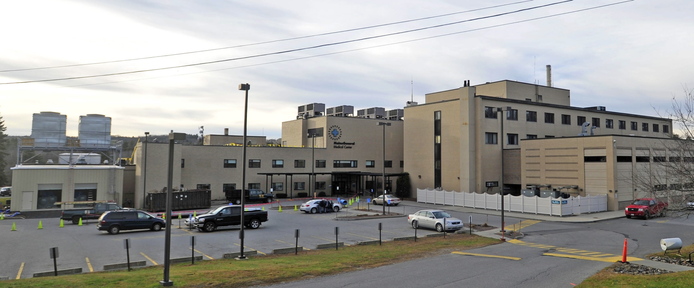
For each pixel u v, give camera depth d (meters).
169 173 13.52
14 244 24.95
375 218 39.06
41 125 50.41
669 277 13.25
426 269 16.64
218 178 60.47
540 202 41.81
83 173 48.09
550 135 60.69
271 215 41.44
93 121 52.72
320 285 13.80
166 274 13.16
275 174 63.50
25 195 45.34
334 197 67.38
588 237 27.78
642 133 73.38
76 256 21.17
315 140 73.06
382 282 14.27
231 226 33.66
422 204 54.44
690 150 18.45
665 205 26.31
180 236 28.00
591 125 65.38
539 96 67.12
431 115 60.88
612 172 43.81
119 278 14.30
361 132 73.69
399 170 76.69
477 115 54.88
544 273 15.70
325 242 25.72
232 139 75.62
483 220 37.97
